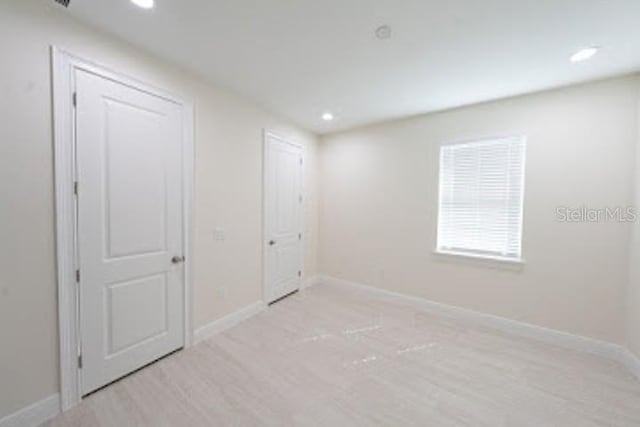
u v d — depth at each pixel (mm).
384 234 3633
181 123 2311
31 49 1511
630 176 2217
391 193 3557
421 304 3342
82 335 1757
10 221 1473
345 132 3975
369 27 1711
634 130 2197
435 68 2201
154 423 1602
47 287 1606
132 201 1993
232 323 2869
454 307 3111
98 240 1818
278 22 1679
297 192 3838
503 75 2281
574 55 1959
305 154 3961
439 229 3223
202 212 2521
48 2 1557
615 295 2293
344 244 4035
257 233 3178
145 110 2053
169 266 2262
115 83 1873
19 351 1516
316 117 3447
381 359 2285
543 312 2605
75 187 1699
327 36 1812
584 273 2416
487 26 1666
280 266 3584
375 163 3689
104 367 1874
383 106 3031
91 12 1610
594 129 2346
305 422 1621
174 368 2127
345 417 1662
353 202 3918
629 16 1540
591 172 2363
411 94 2701
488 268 2885
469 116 2963
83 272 1749
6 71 1435
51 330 1629
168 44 1942
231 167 2809
